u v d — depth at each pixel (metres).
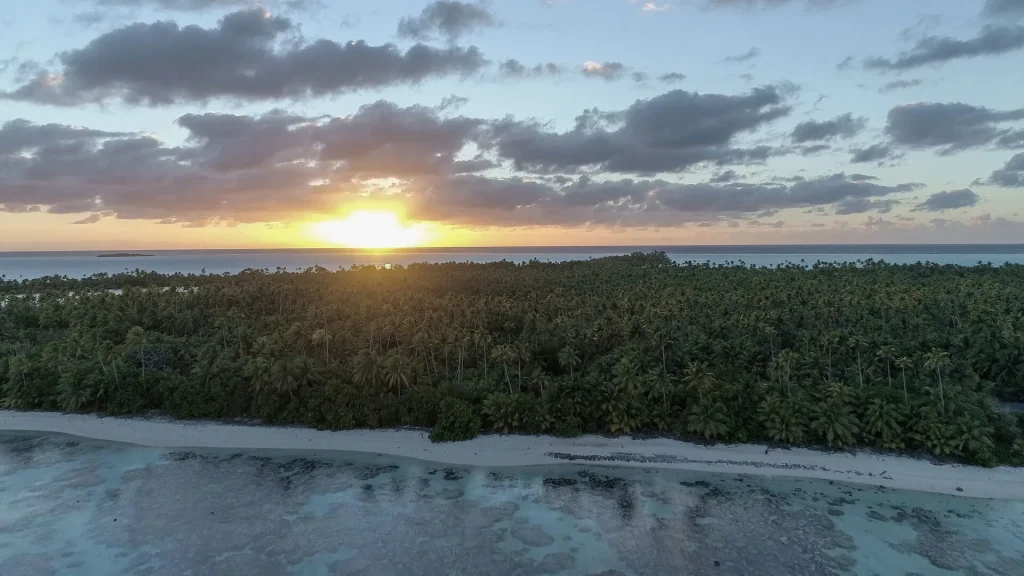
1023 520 57.53
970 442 66.88
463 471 69.81
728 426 74.19
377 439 78.00
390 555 52.75
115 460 73.25
